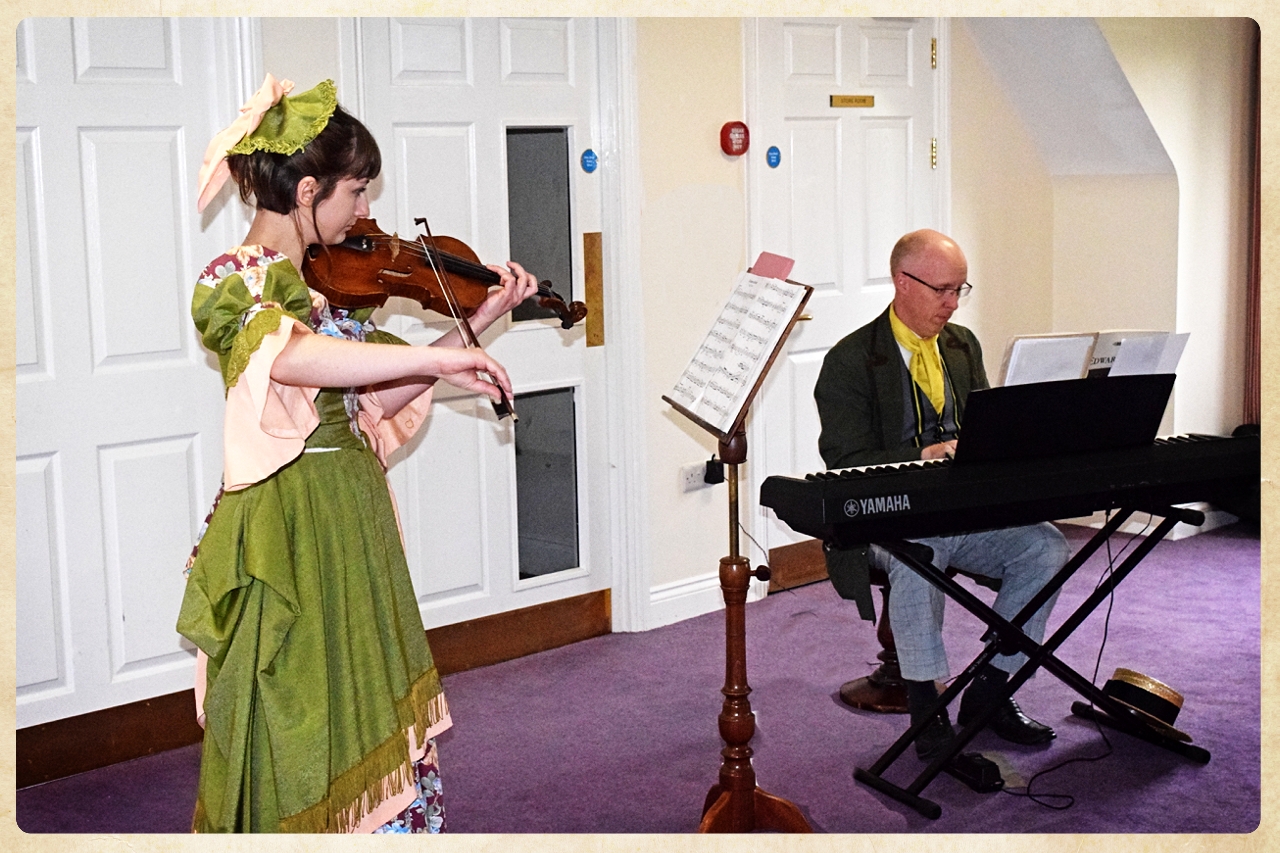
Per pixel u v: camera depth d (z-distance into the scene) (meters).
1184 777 2.62
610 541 3.55
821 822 2.44
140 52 2.63
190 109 2.70
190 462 2.78
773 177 3.70
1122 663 3.25
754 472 3.76
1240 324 4.41
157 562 2.76
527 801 2.56
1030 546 2.72
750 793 2.33
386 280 2.12
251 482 1.80
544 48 3.25
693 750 2.80
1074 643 3.39
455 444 3.22
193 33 2.69
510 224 3.28
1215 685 3.11
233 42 2.71
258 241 1.90
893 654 3.03
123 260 2.64
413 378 2.17
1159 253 4.27
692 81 3.48
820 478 2.28
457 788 2.62
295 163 1.86
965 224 4.21
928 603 2.65
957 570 2.84
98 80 2.59
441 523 3.22
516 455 3.37
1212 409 4.39
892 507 2.25
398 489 3.13
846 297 3.93
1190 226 4.24
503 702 3.09
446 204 3.13
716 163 3.57
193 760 2.77
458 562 3.27
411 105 3.04
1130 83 4.01
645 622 3.58
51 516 2.61
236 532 1.85
